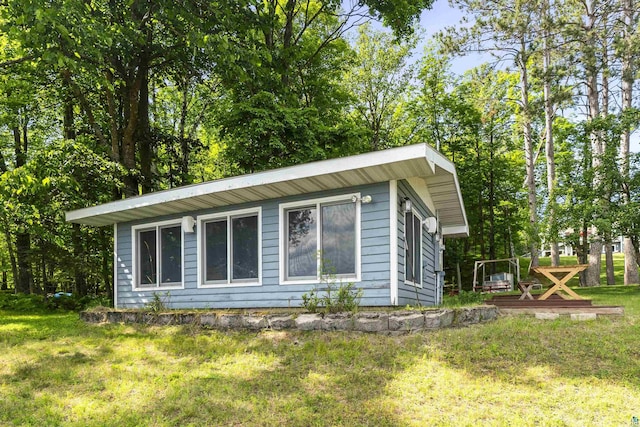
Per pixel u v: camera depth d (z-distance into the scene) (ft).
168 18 42.01
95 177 45.19
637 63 59.62
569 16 64.90
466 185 86.69
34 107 52.80
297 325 24.66
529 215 71.10
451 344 20.71
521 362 18.69
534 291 56.75
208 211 32.17
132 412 15.94
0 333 29.01
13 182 30.86
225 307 30.48
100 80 40.34
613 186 54.08
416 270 31.07
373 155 22.99
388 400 15.99
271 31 57.00
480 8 69.05
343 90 79.05
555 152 89.04
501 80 86.63
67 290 68.18
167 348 23.68
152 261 35.12
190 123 77.36
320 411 15.48
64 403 16.97
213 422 15.06
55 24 30.40
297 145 52.80
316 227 27.63
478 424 13.98
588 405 14.88
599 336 21.01
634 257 65.05
